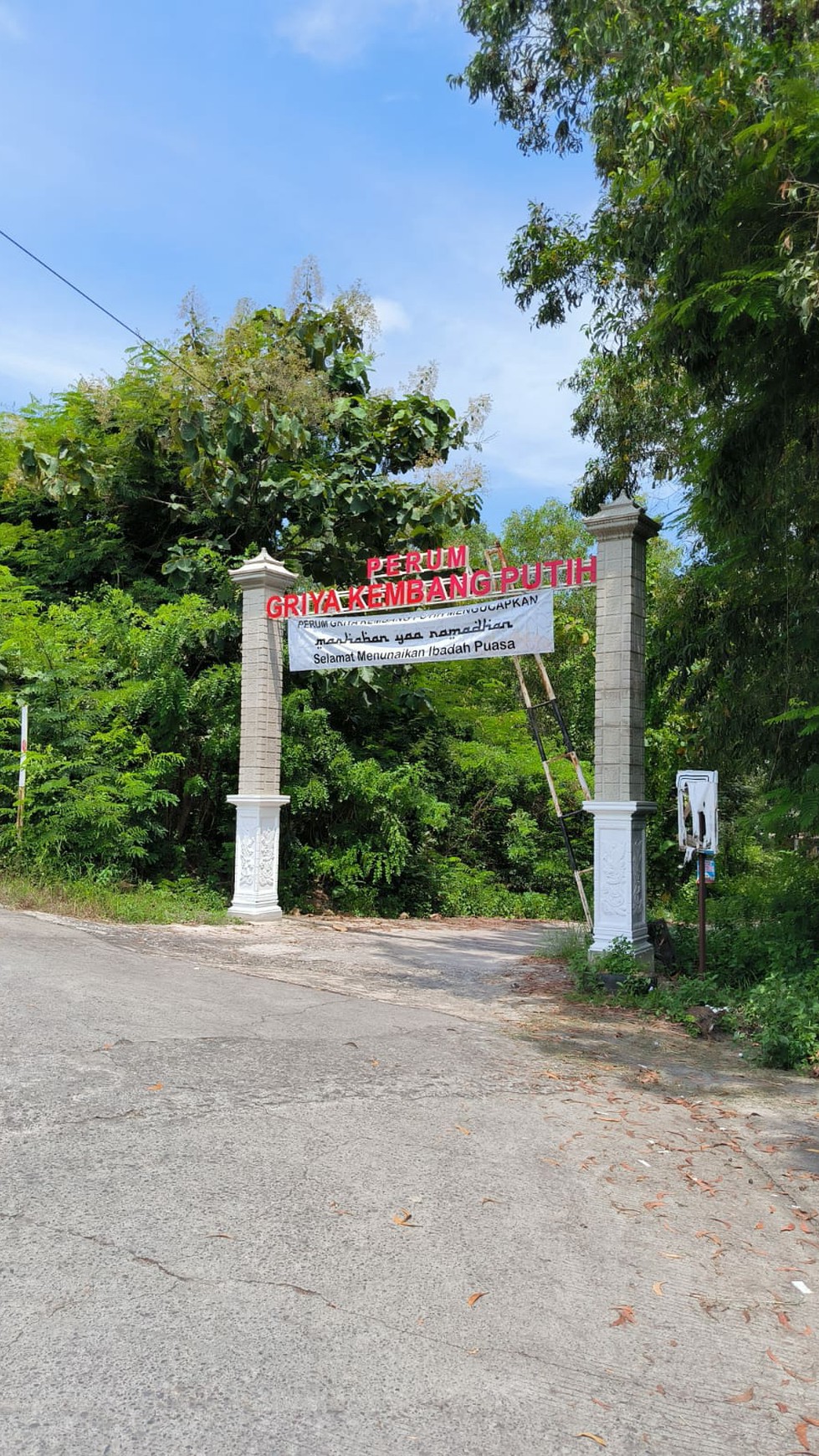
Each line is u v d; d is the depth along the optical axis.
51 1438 2.31
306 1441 2.37
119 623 14.29
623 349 13.66
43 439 16.98
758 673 10.90
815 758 10.41
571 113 14.54
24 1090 4.68
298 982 8.13
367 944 10.93
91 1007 6.36
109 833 12.32
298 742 14.24
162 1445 2.31
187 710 13.54
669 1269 3.48
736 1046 7.10
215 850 14.54
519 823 19.27
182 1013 6.47
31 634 12.87
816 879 10.46
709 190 8.30
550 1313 3.09
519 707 22.09
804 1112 5.54
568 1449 2.43
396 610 13.58
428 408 16.89
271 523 15.81
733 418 9.52
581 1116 5.11
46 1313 2.84
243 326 15.65
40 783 12.38
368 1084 5.28
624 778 9.32
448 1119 4.83
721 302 8.04
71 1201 3.57
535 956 10.61
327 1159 4.16
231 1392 2.54
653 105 9.08
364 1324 2.92
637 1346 2.95
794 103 8.06
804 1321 3.19
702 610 11.96
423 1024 6.92
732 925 11.03
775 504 9.81
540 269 15.03
